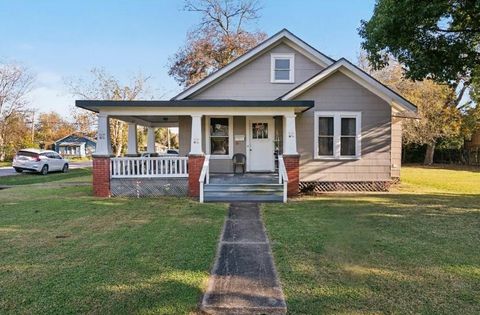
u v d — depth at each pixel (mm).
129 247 5320
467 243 5484
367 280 3990
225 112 10688
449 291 3691
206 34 28766
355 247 5270
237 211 8375
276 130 13406
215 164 13406
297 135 12445
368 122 12406
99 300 3488
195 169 10727
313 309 3307
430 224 6793
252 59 13656
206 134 13305
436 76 9883
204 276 4137
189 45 29047
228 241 5695
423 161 31391
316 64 13703
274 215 7836
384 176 12477
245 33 28688
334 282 3943
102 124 10789
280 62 13734
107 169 10828
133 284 3879
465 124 27109
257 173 13117
